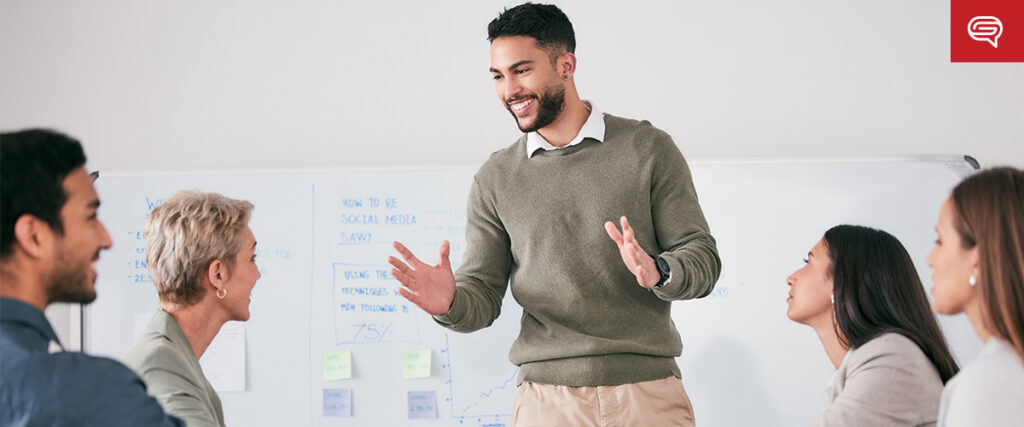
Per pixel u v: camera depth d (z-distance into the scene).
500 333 2.59
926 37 2.66
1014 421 0.94
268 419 2.61
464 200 2.63
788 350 2.53
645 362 1.51
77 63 2.85
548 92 1.52
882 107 2.66
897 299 1.60
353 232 2.65
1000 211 1.01
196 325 1.49
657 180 1.55
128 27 2.86
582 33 2.74
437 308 1.48
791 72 2.69
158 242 1.45
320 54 2.81
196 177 2.71
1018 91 2.62
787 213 2.57
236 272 1.50
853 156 2.57
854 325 1.62
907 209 2.54
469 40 2.78
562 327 1.53
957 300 1.08
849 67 2.67
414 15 2.80
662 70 2.71
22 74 2.85
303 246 2.65
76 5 2.87
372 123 2.78
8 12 2.87
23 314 0.98
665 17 2.73
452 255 2.61
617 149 1.56
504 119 2.75
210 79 2.82
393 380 2.59
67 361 0.95
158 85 2.83
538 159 1.60
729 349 2.54
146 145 2.81
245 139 2.80
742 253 2.56
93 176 2.71
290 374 2.62
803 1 2.70
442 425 2.57
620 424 1.47
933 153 2.61
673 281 1.36
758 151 2.68
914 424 1.47
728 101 2.69
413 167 2.66
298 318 2.63
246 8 2.83
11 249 0.98
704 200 2.59
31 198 0.98
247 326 2.64
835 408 1.51
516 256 1.61
